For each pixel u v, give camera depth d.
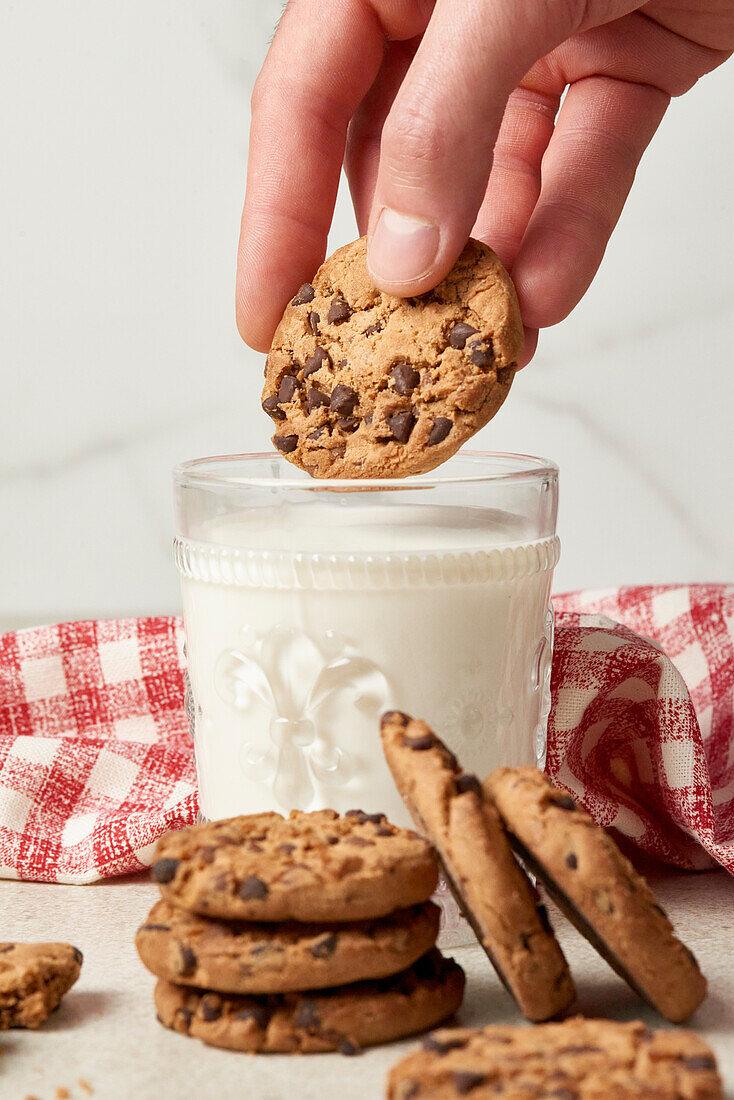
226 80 0.78
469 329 0.43
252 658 0.43
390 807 0.42
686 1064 0.34
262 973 0.37
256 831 0.39
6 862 0.48
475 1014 0.39
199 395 0.81
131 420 0.82
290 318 0.45
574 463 0.81
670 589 0.59
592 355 0.80
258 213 0.51
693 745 0.48
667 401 0.80
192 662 0.45
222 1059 0.38
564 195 0.50
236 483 0.43
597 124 0.51
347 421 0.44
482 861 0.37
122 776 0.52
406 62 0.54
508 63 0.42
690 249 0.78
